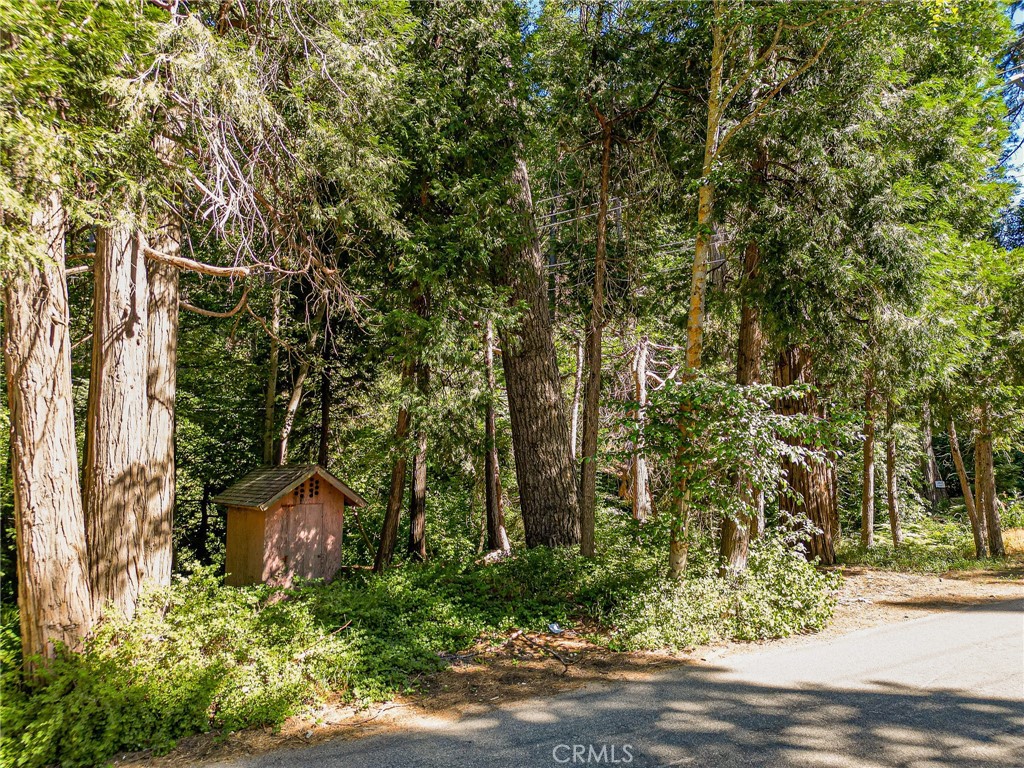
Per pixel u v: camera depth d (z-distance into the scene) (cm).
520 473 1173
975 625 712
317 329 1284
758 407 736
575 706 513
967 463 2389
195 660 549
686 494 776
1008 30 1026
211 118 605
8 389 576
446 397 1042
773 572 772
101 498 651
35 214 541
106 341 672
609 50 998
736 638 695
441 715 510
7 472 1112
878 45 849
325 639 634
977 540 1409
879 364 903
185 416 1465
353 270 1040
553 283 1334
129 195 527
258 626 639
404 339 939
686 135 1052
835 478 1368
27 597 564
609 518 1766
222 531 1628
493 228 1019
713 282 1157
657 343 2075
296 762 431
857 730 428
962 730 421
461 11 1018
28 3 397
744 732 436
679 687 542
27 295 574
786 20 819
